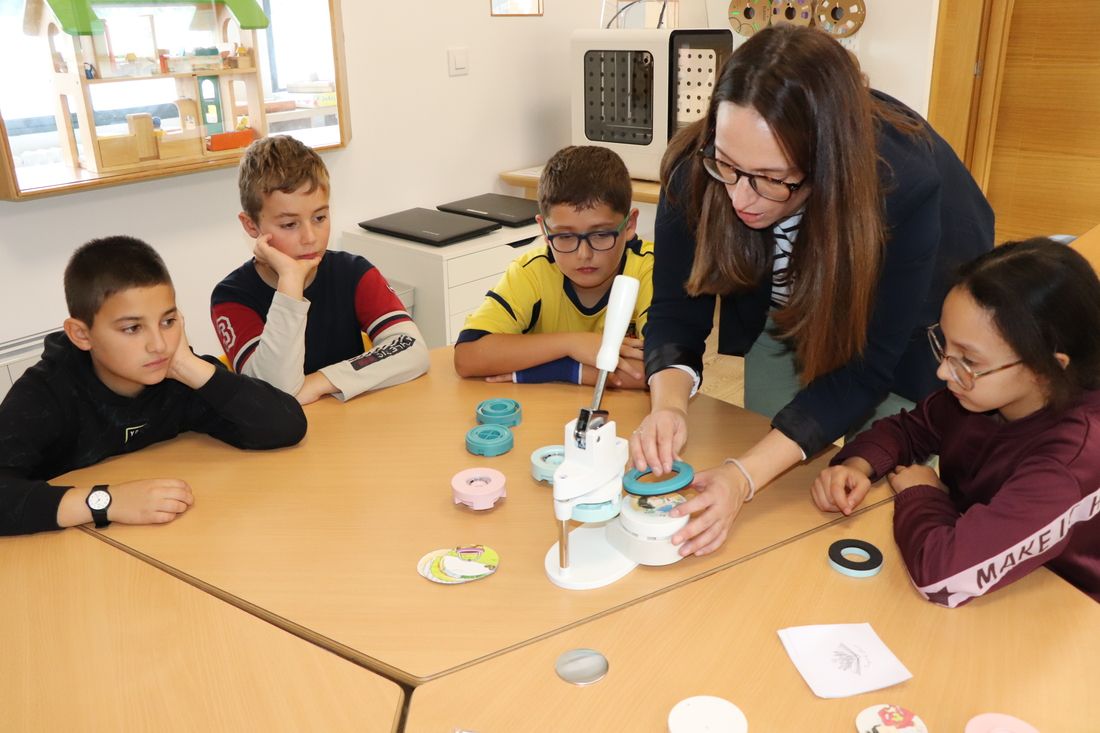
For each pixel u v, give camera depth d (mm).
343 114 2914
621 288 979
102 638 941
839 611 959
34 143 2273
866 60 2779
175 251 2664
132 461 1331
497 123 3492
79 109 2312
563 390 1540
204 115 2570
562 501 978
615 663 885
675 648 906
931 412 1276
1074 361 1018
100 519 1153
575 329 1774
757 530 1118
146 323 1278
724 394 3193
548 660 889
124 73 2379
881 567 1030
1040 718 804
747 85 1024
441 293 2809
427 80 3197
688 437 1336
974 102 2865
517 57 3484
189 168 2539
